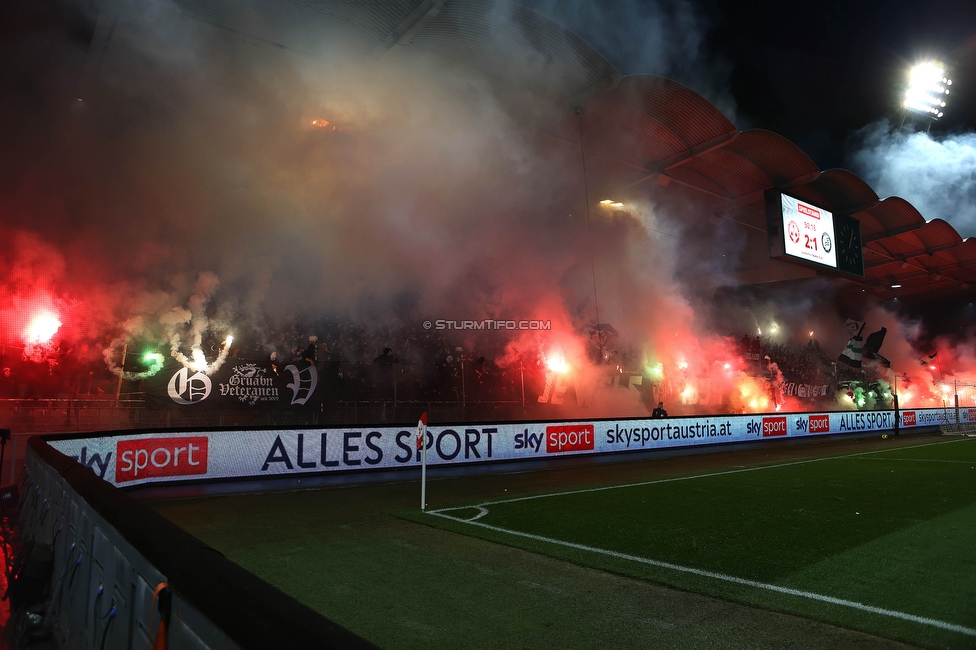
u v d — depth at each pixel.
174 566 1.82
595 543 6.82
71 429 12.85
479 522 8.05
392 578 5.49
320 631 1.25
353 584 5.31
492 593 5.06
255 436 12.48
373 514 8.73
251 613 1.39
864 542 6.75
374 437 13.85
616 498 10.02
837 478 12.30
